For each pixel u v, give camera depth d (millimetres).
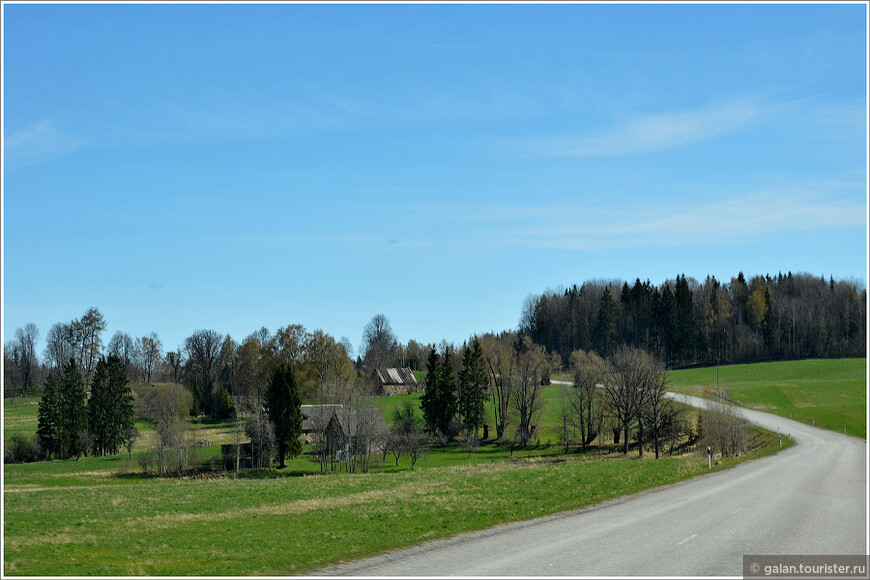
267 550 17625
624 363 78562
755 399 113188
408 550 17312
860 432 85312
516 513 23062
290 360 108125
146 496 34812
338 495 31438
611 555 15875
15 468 73688
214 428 106875
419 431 86188
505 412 101875
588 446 90875
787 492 27797
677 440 87062
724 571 14305
